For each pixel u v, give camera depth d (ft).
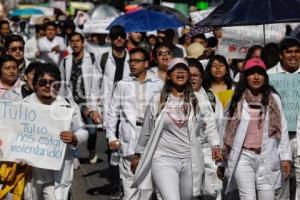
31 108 29.04
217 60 37.42
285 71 34.47
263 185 30.55
